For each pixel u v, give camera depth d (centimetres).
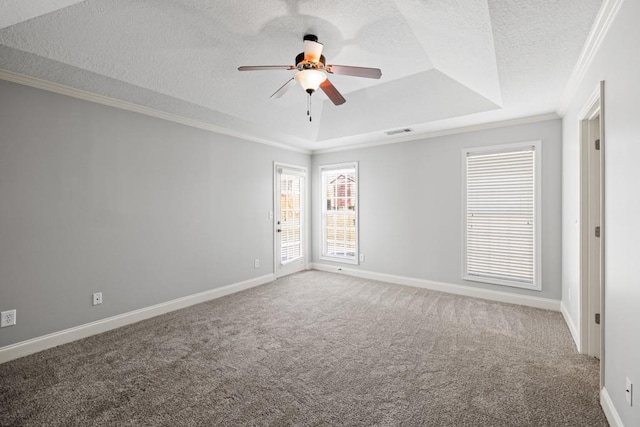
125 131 309
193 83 288
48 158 258
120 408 180
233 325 305
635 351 136
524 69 227
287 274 519
